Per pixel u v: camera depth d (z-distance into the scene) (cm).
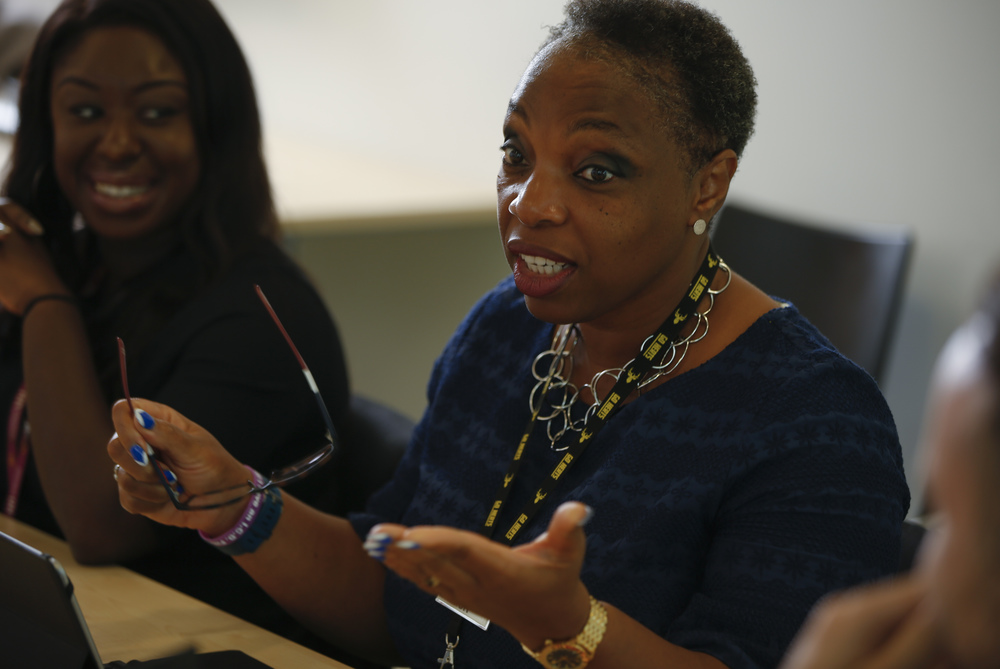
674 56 118
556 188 119
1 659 111
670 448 127
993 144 287
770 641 112
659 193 119
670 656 108
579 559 91
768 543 117
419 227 363
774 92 339
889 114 310
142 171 190
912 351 316
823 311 291
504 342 157
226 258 192
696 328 131
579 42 119
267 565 146
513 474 141
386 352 375
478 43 420
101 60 184
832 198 329
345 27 484
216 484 138
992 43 282
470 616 134
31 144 203
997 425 46
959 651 49
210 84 190
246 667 125
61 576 101
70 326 189
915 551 139
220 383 180
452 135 440
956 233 299
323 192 378
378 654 159
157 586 157
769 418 122
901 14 302
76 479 173
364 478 194
